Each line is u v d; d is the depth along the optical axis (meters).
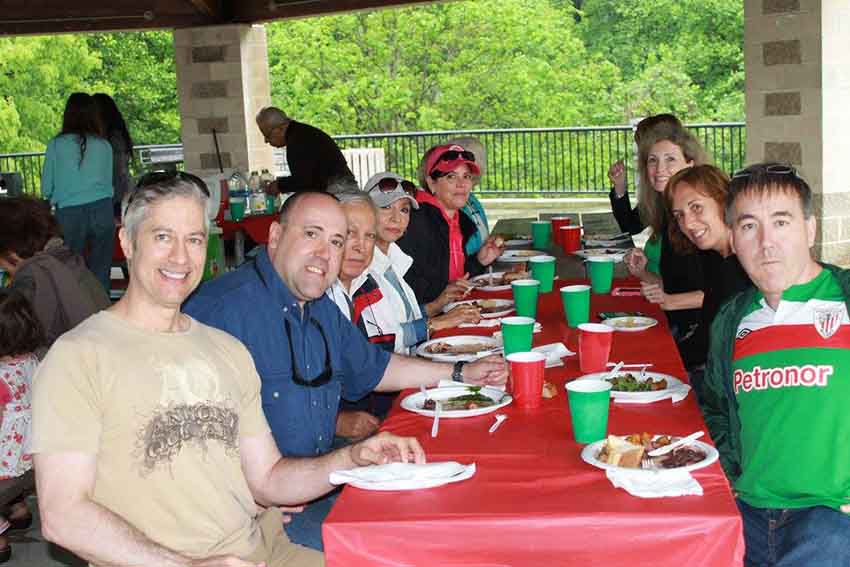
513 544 1.79
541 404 2.50
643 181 4.49
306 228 2.55
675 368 2.75
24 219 3.85
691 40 22.53
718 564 1.75
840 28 7.31
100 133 6.44
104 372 1.99
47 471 1.91
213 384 2.11
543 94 21.92
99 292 4.08
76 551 1.91
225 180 6.83
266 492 2.27
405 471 2.00
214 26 9.95
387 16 21.89
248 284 2.58
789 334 2.34
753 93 7.69
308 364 2.60
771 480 2.31
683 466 1.97
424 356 2.97
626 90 22.08
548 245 5.36
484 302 3.77
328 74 22.03
